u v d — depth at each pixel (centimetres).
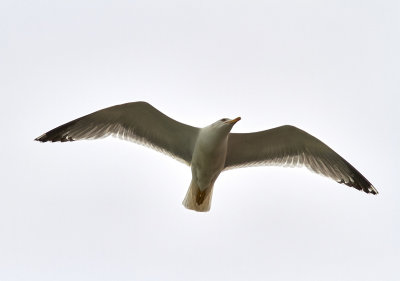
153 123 1383
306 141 1391
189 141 1385
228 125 1296
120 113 1376
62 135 1410
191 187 1386
